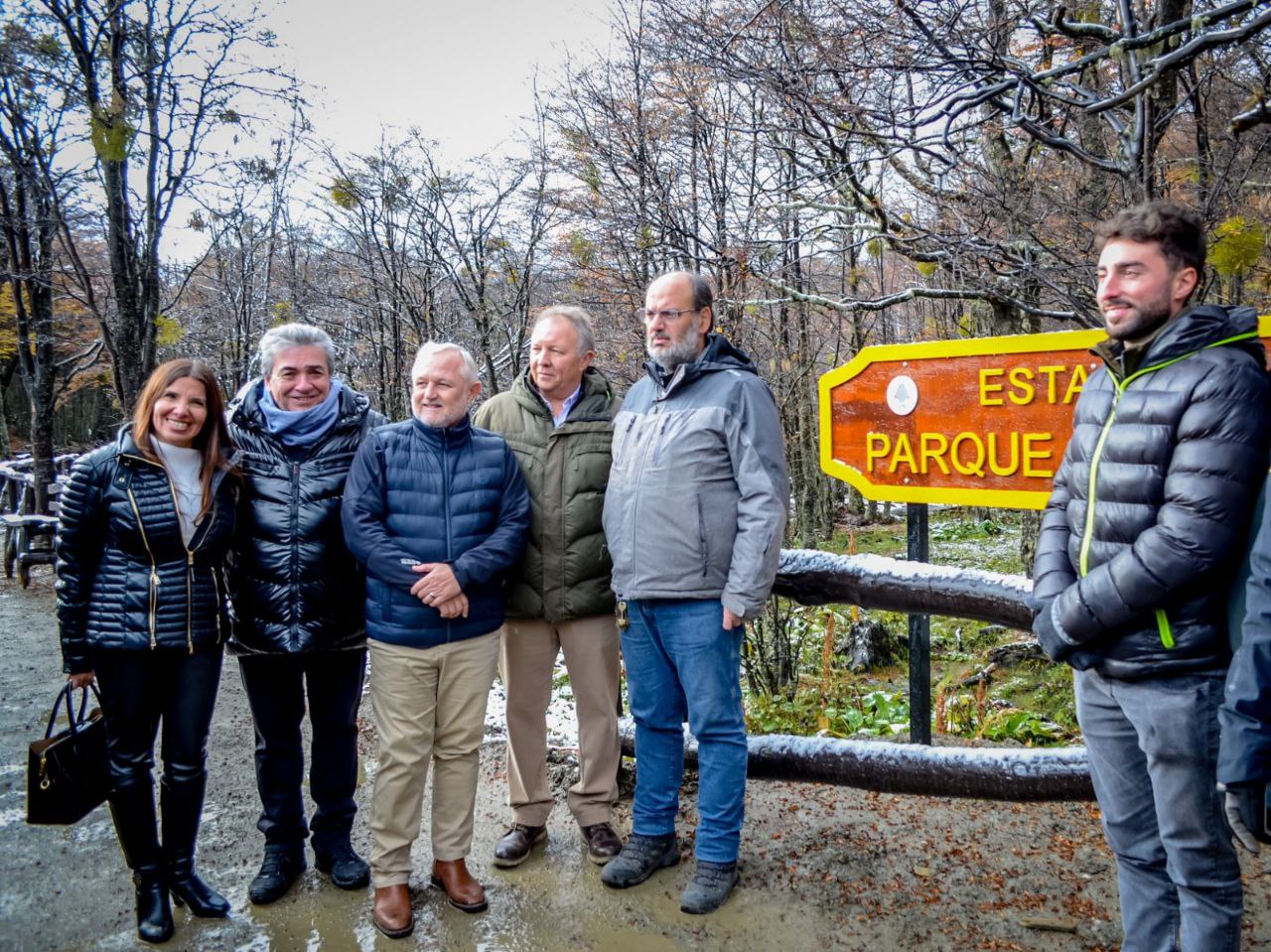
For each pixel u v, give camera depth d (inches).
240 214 368.5
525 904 97.1
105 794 89.9
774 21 149.1
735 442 94.5
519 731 107.7
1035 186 152.9
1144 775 72.8
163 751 94.3
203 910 94.7
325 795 103.7
